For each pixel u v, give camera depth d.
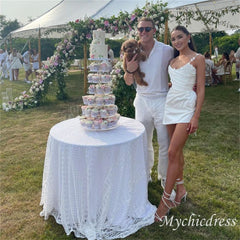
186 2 6.12
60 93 8.13
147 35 2.53
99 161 2.20
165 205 2.50
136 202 2.47
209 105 6.93
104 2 7.88
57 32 8.64
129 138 2.31
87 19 6.50
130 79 2.66
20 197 2.96
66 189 2.31
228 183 3.14
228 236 2.31
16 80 12.28
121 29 5.81
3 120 6.05
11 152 4.20
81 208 2.31
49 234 2.37
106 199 2.27
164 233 2.35
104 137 2.35
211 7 7.24
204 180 3.23
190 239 2.29
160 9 5.21
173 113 2.46
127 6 7.01
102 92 2.43
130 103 5.49
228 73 10.21
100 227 2.30
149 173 3.19
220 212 2.63
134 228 2.37
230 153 3.96
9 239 2.32
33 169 3.60
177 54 2.59
